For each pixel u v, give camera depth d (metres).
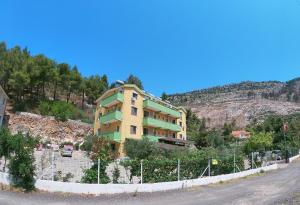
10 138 17.61
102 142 21.69
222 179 24.25
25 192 16.88
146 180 20.02
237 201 16.61
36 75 69.94
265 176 27.16
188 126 99.56
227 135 98.44
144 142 37.56
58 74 76.81
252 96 199.25
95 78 98.75
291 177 25.83
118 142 48.38
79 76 84.69
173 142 54.03
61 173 18.58
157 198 17.52
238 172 26.92
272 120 86.44
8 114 54.84
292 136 61.78
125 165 19.77
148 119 52.31
